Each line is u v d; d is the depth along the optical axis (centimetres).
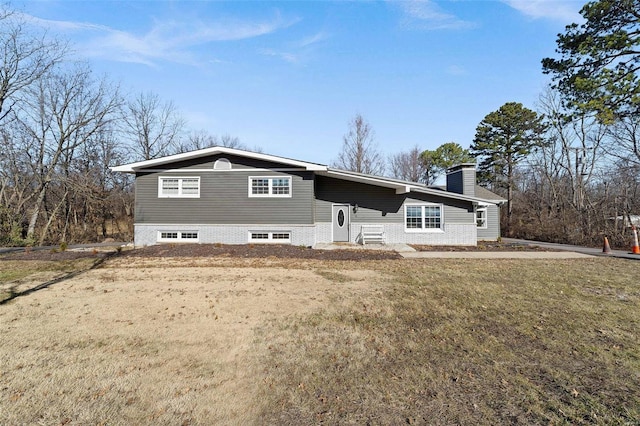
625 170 2220
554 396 375
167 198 1784
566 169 3103
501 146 3772
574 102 1897
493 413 342
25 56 2378
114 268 1173
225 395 374
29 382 401
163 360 464
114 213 3338
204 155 1783
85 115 2817
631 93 1694
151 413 339
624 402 362
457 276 1027
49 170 2550
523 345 519
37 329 583
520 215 3566
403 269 1149
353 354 486
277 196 1772
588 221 2289
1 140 2369
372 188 1991
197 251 1484
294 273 1080
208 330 581
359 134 3884
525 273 1073
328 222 1980
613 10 1683
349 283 935
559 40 1941
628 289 866
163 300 767
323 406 354
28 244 2150
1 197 2425
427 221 1986
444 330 583
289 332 572
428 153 5241
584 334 563
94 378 412
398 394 379
